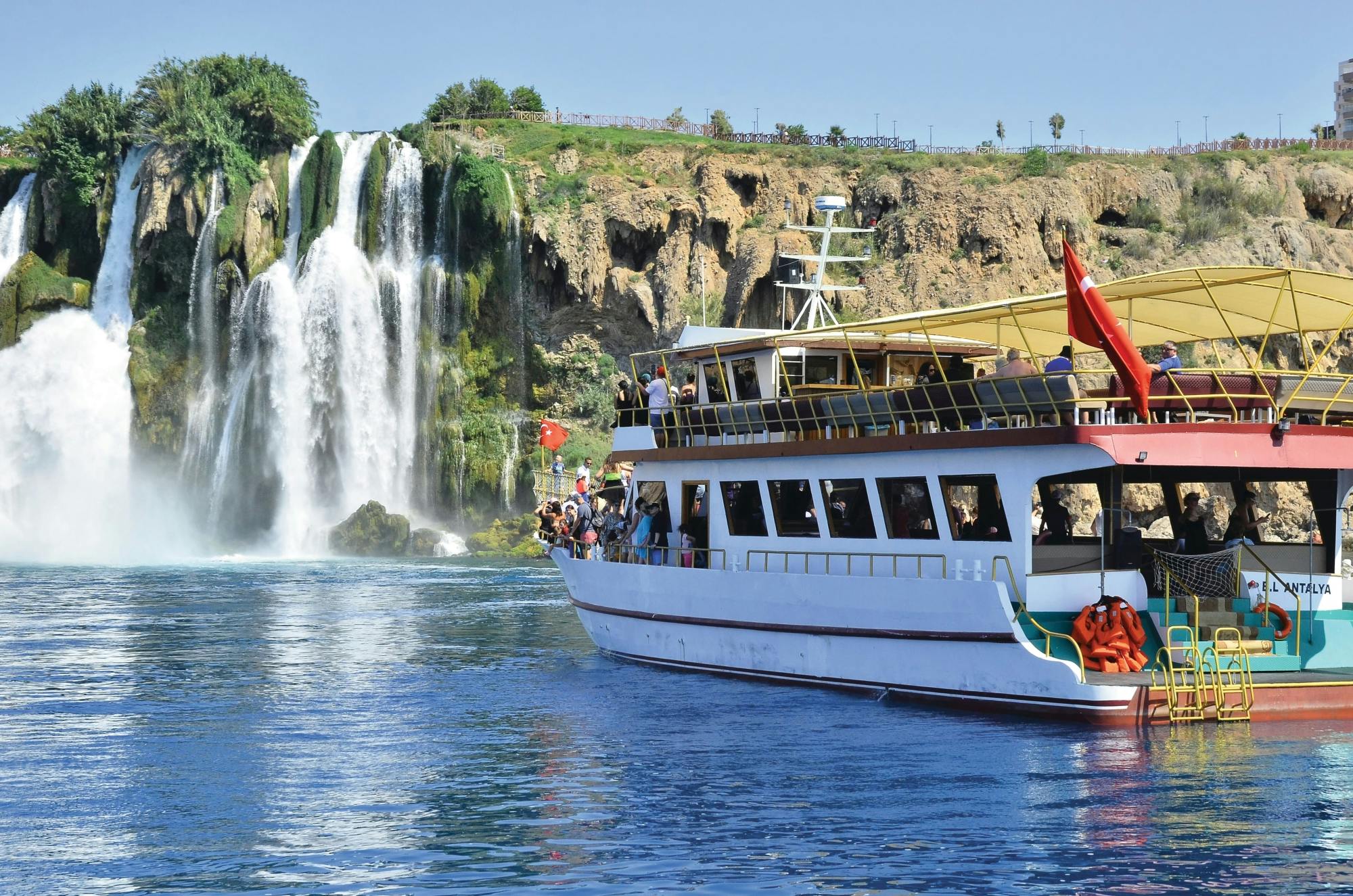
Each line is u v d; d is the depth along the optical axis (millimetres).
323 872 15016
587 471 36438
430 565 72688
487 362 97688
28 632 39469
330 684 28875
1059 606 22828
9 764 20656
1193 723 22031
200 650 35094
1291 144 104125
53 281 102188
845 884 14438
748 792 18375
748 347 28562
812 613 25891
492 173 96000
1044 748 20625
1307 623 23297
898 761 19969
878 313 94500
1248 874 14672
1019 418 23328
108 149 104625
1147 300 23172
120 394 99125
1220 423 21938
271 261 99062
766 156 106062
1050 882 14453
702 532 30219
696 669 28969
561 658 32906
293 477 93125
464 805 17906
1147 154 104188
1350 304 22203
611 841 16078
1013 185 98688
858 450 25484
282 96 102438
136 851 15844
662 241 100562
